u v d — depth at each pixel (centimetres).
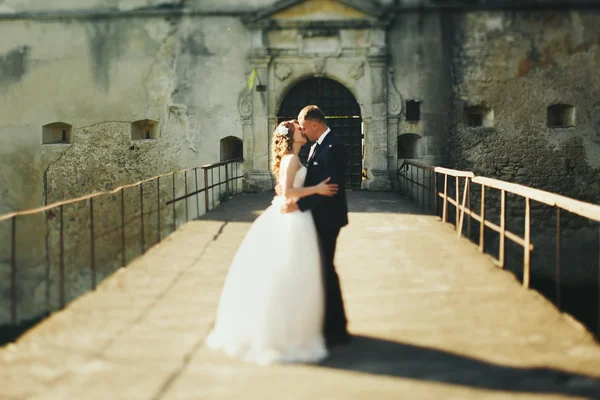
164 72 1258
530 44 1230
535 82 1231
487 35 1234
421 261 602
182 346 362
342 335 365
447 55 1244
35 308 1218
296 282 344
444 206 859
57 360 341
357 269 571
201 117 1258
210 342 363
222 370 323
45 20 1270
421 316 421
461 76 1243
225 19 1254
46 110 1271
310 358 337
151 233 1265
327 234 369
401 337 377
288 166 363
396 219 878
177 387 301
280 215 364
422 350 352
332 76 1256
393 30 1246
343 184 373
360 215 917
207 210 973
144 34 1259
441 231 777
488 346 357
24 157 1274
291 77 1254
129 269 571
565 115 1258
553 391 287
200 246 679
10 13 1269
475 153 1245
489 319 411
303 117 380
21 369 328
